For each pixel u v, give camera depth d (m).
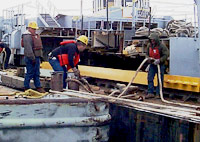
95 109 4.70
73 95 5.14
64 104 4.57
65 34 13.23
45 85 7.26
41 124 4.46
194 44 7.78
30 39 6.47
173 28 9.53
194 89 7.12
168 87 7.68
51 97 4.87
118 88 7.15
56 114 4.55
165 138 4.95
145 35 9.52
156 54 7.13
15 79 7.16
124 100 5.80
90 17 12.91
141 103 5.64
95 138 4.71
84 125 4.63
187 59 7.89
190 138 4.57
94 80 10.30
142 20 13.00
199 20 7.55
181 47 7.89
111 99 5.98
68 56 7.11
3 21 15.83
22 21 14.02
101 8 15.43
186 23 9.64
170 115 4.92
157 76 7.43
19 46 14.02
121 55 10.27
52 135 4.54
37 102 4.48
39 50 6.64
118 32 10.61
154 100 7.14
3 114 4.36
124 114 5.72
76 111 4.63
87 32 12.58
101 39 11.51
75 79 6.56
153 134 5.16
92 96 5.12
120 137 5.82
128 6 14.65
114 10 13.92
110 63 11.84
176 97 7.77
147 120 5.27
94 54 12.38
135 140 5.49
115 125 5.92
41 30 12.78
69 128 4.59
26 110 4.45
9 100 4.39
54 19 14.01
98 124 4.70
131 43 10.07
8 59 12.67
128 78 8.73
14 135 4.40
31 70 6.59
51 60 7.44
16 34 13.94
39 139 4.49
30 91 5.00
